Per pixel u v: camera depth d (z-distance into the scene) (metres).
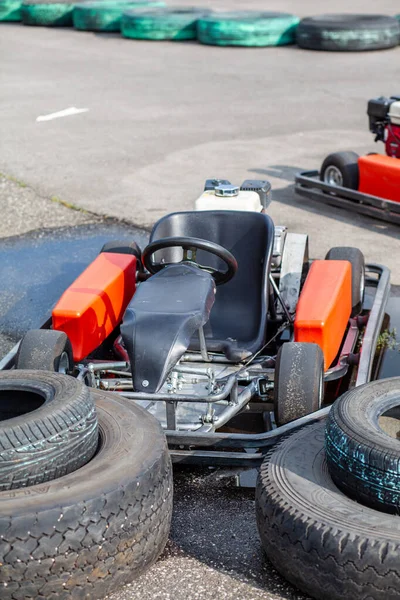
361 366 3.72
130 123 10.38
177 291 3.34
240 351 3.75
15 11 20.48
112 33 18.38
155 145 9.30
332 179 7.22
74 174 8.34
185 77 13.20
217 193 4.41
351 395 2.98
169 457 2.90
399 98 7.01
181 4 21.97
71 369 3.71
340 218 6.85
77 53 15.83
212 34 16.03
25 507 2.48
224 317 4.11
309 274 4.03
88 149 9.27
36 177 8.30
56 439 2.68
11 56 15.70
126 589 2.74
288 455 2.96
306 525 2.56
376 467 2.60
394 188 6.57
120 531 2.57
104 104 11.48
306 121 10.13
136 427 2.98
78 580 2.53
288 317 4.11
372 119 7.07
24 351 3.53
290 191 7.57
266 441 3.23
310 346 3.44
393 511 2.61
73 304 3.73
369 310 4.98
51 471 2.68
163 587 2.74
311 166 8.27
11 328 5.08
